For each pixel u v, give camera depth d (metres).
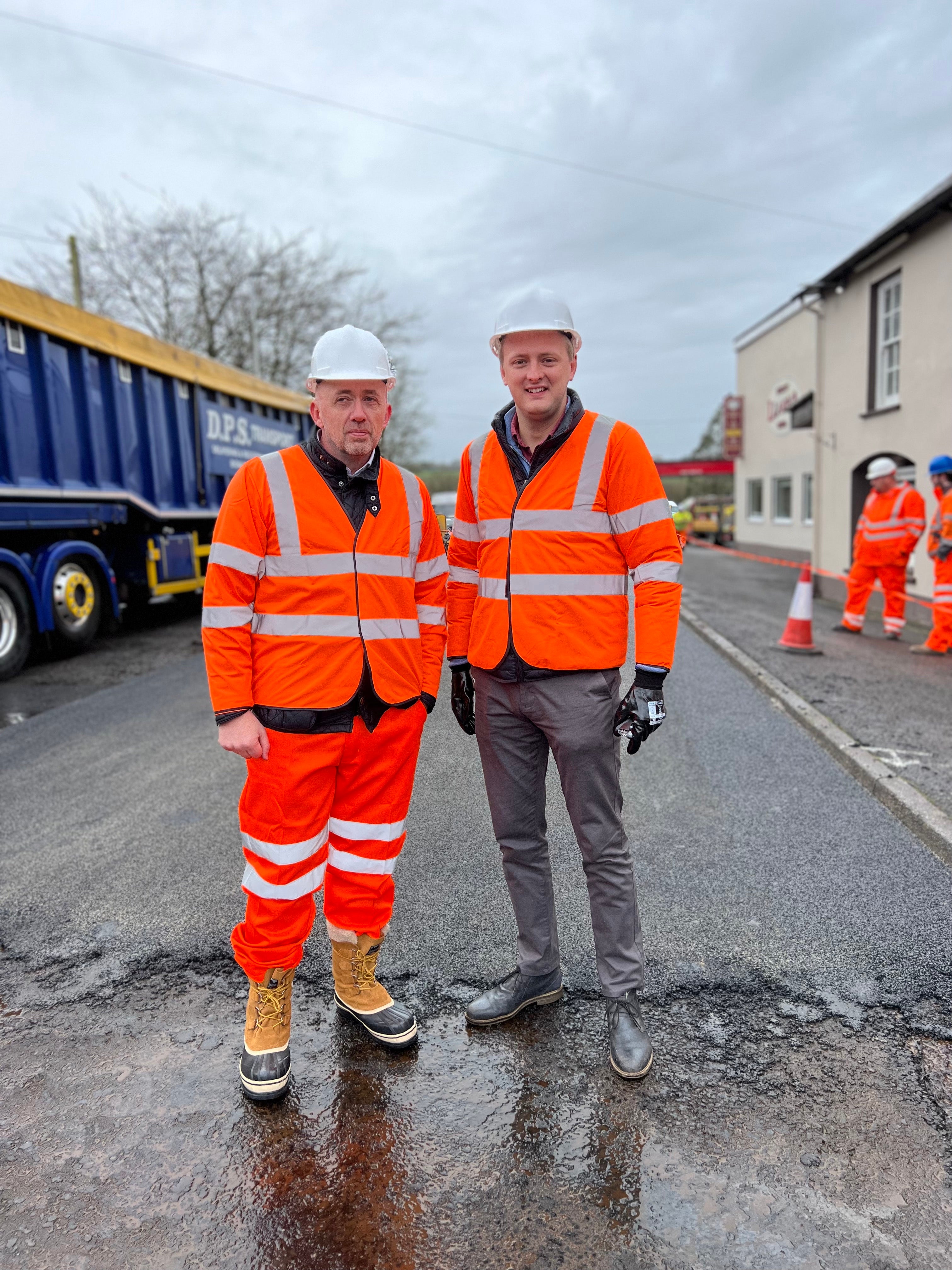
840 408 14.52
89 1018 2.61
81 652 8.69
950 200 10.51
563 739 2.36
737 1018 2.56
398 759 2.35
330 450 2.24
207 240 25.14
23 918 3.20
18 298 7.38
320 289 26.56
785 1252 1.79
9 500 7.46
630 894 2.46
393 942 2.97
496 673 2.44
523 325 2.20
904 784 4.16
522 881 2.56
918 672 6.89
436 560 2.50
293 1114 2.20
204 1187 1.97
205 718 5.87
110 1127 2.16
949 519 7.50
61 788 4.55
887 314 13.07
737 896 3.25
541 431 2.36
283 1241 1.83
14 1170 2.02
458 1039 2.49
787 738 5.16
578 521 2.33
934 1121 2.15
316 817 2.26
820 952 2.88
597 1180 1.98
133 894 3.36
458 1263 1.77
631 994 2.44
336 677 2.21
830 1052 2.41
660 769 4.61
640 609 2.34
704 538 25.89
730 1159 2.03
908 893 3.27
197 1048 2.46
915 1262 1.76
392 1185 1.97
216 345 26.00
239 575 2.18
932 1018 2.55
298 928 2.26
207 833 3.92
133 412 9.32
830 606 11.52
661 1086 2.29
